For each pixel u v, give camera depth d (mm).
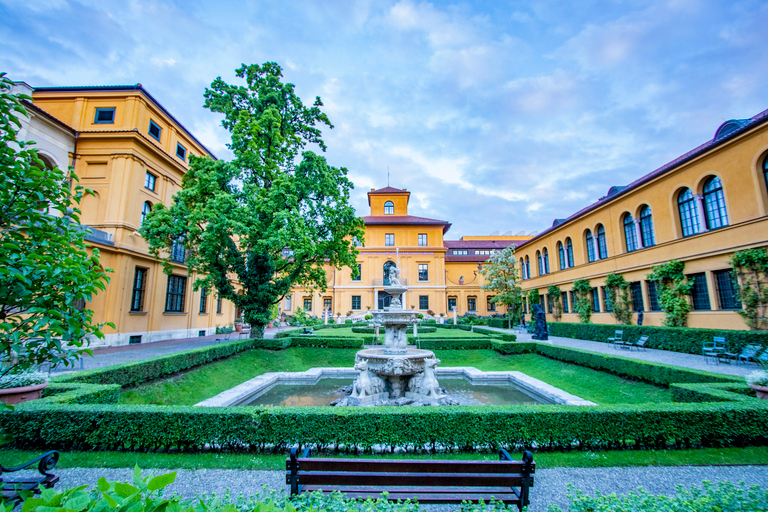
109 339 16250
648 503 2809
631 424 5273
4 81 3111
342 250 17219
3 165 2965
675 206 16453
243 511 2633
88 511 1700
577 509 2928
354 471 3174
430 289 40000
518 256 37000
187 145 23062
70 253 3281
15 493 2836
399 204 43281
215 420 5234
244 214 13148
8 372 2982
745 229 13000
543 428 5234
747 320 12594
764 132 12469
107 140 17672
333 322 35812
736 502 2779
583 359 11914
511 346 15367
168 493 4012
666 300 16156
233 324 30078
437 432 5191
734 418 5340
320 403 9516
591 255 23609
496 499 3174
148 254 18734
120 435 5180
